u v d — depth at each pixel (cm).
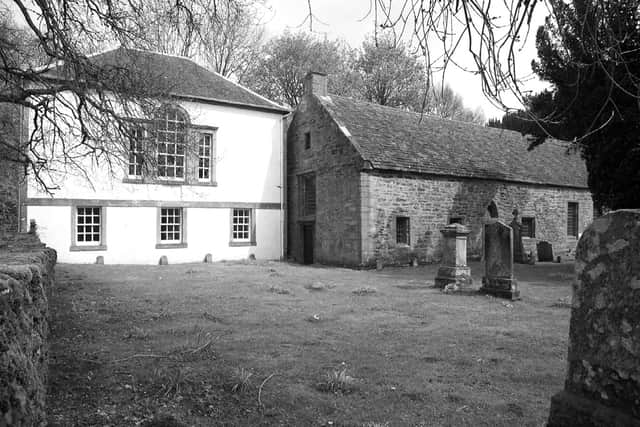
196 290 1135
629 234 211
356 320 807
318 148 2195
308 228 2336
